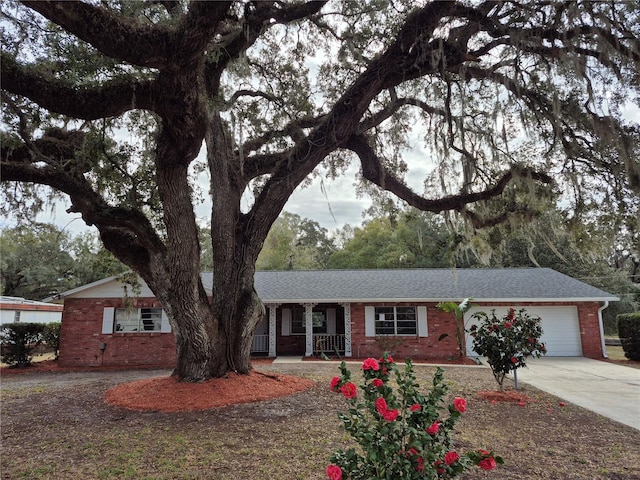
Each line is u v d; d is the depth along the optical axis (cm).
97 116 592
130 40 491
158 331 1496
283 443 521
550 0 677
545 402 782
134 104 569
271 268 3456
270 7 769
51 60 583
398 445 266
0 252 2775
